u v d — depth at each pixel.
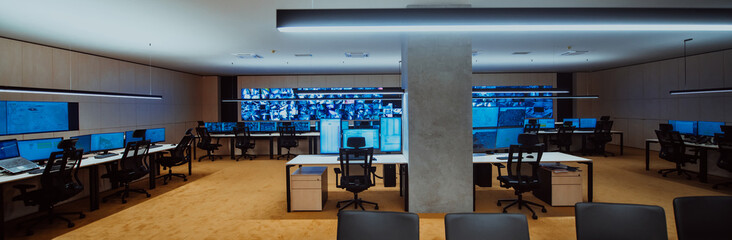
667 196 4.96
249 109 11.98
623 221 2.19
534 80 12.04
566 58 8.92
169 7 4.31
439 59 4.15
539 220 3.96
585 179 6.12
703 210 2.29
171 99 10.36
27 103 6.20
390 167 5.48
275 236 3.59
